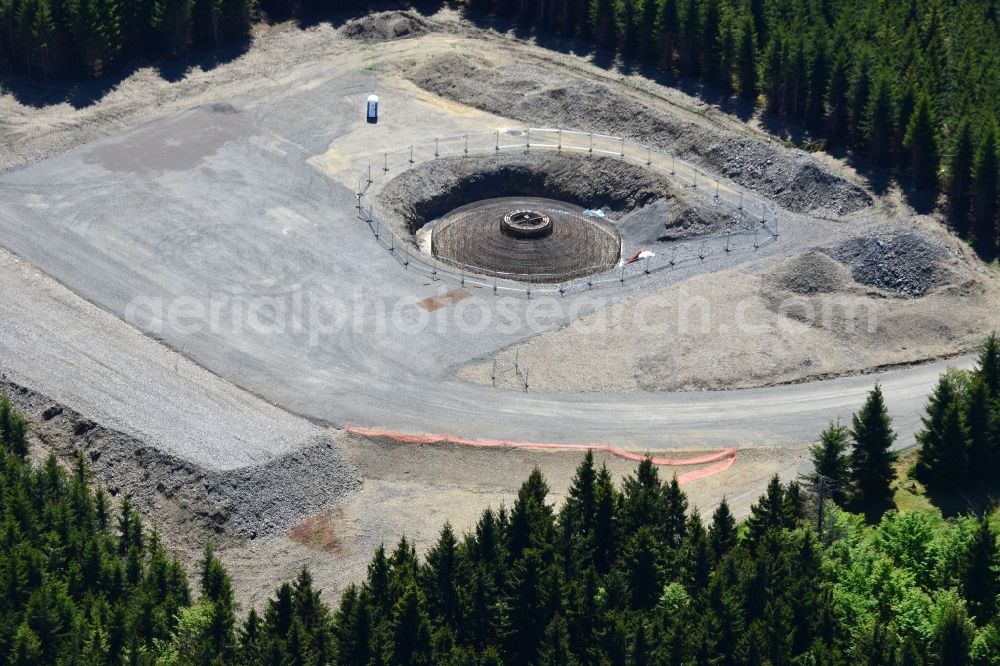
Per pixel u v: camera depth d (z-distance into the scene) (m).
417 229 158.75
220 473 113.62
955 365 132.25
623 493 112.56
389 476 119.69
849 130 163.25
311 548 111.88
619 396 128.25
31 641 96.62
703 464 120.94
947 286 140.12
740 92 173.25
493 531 104.62
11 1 169.25
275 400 125.75
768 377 130.50
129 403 122.81
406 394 127.44
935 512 115.75
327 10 194.75
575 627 98.88
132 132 166.00
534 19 192.88
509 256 152.00
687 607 99.06
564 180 165.75
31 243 145.00
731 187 159.38
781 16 176.88
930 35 174.88
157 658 96.69
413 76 181.88
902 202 153.88
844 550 105.06
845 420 125.62
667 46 178.50
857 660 95.69
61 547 105.62
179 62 179.88
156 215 151.12
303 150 165.38
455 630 100.31
